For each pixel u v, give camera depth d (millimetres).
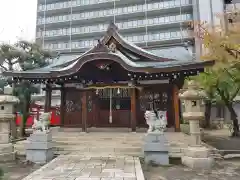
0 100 9938
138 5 43594
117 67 14648
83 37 46562
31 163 9500
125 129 15516
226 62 14367
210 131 23922
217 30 14984
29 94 16922
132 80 14719
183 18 40125
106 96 16469
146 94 15516
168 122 14906
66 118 16203
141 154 10070
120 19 45281
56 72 14242
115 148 10570
